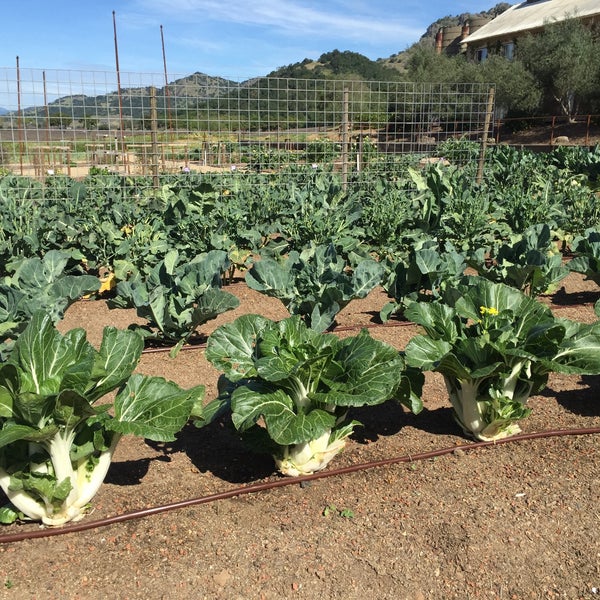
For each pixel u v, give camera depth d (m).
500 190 14.61
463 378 4.30
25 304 5.74
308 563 3.29
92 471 3.58
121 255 8.77
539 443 4.55
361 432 4.72
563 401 5.29
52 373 3.45
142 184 13.41
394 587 3.15
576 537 3.50
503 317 4.30
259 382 3.91
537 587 3.16
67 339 3.56
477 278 5.69
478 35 54.88
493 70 40.84
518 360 4.19
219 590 3.11
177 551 3.38
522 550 3.40
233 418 3.55
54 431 3.20
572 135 36.62
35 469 3.43
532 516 3.68
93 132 14.59
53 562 3.28
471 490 3.95
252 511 3.73
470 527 3.58
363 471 4.16
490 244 10.71
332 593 3.11
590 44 38.06
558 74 38.34
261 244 10.68
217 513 3.71
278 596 3.08
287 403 3.75
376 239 10.36
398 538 3.49
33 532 3.46
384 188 13.11
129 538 3.47
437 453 4.35
